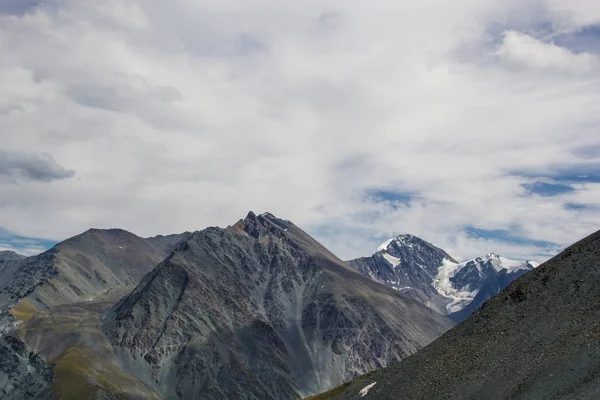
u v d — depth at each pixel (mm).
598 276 104688
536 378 89312
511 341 104125
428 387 107500
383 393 116375
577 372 84938
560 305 104688
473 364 105062
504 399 89562
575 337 93000
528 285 116812
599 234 116125
